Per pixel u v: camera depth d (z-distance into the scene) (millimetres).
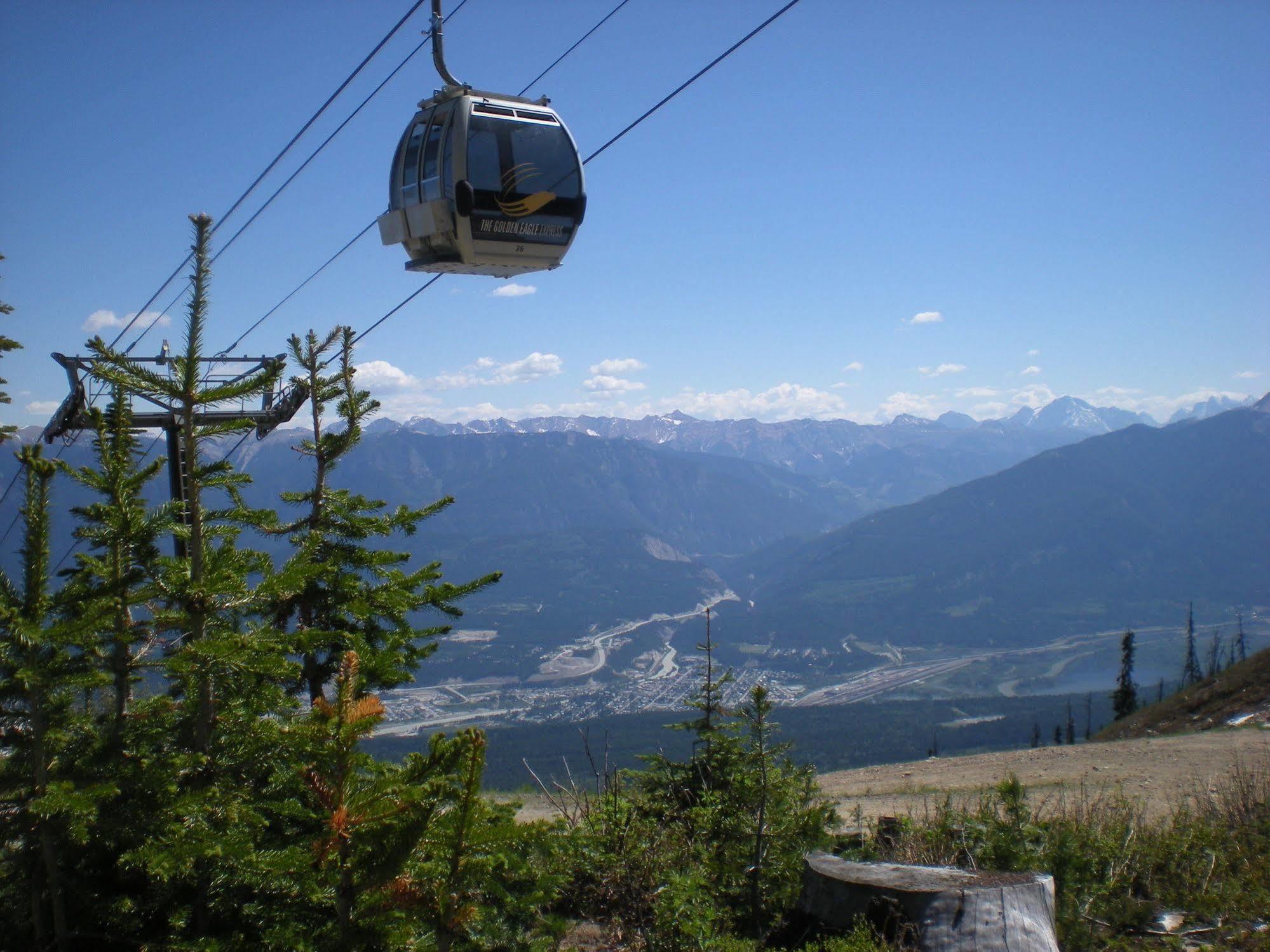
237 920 4078
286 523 6461
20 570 4230
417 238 11656
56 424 10922
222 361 6617
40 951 4090
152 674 4590
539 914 5031
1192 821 9039
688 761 7996
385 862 3457
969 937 4496
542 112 11688
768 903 6141
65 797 3779
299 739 3896
